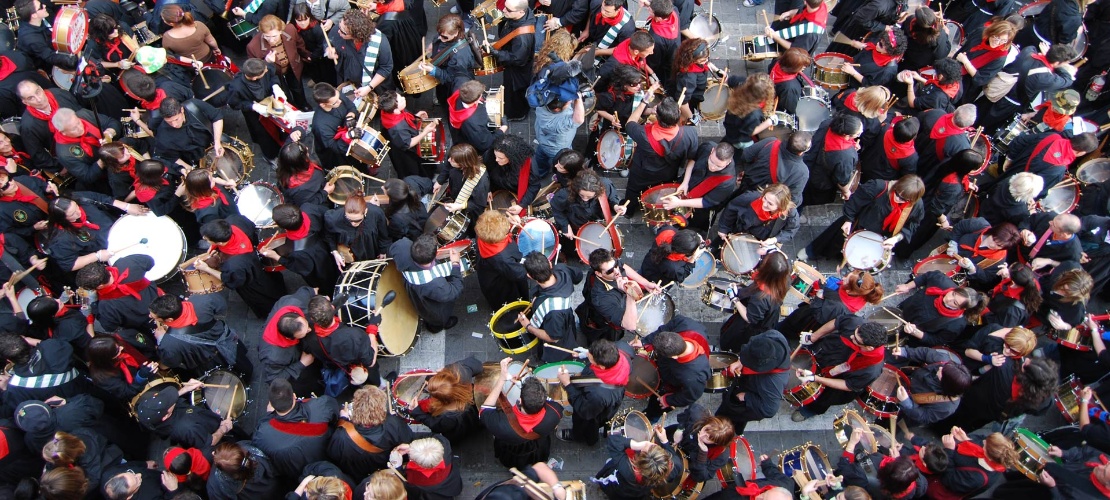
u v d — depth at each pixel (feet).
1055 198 29.63
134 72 29.19
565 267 25.39
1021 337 23.43
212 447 22.95
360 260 27.45
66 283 29.63
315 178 28.07
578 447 27.40
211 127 30.60
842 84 33.68
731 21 40.50
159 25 34.19
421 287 25.00
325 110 29.19
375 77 31.96
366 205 26.25
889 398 24.32
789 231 27.84
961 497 21.94
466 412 25.38
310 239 26.27
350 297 24.93
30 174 30.22
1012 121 33.55
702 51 30.27
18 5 32.53
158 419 23.27
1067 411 25.50
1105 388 25.04
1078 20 34.42
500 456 25.79
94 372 23.47
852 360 23.44
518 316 26.81
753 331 25.64
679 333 23.72
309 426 21.90
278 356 24.02
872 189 27.37
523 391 21.56
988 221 29.53
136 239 28.02
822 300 25.63
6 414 23.97
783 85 30.83
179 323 23.89
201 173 26.78
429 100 37.09
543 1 35.78
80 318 25.75
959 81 30.40
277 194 29.30
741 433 26.32
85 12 32.81
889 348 25.46
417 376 25.64
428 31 39.75
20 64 32.32
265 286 27.66
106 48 32.42
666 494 22.89
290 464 21.91
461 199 27.81
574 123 29.94
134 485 21.45
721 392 26.00
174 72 32.30
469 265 27.86
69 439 21.61
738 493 21.59
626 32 33.14
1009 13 36.09
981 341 25.63
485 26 36.06
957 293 24.32
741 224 27.20
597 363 22.02
